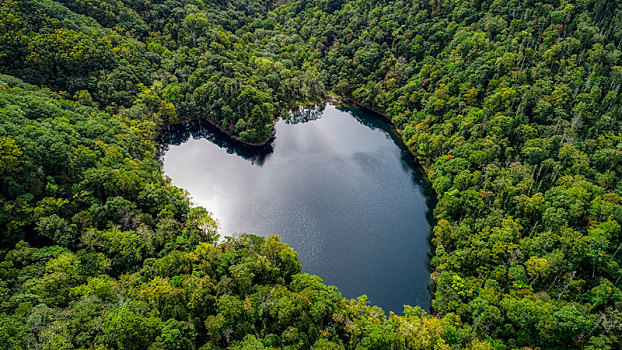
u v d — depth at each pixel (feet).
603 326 266.16
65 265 283.18
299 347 256.11
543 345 271.90
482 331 284.00
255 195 501.15
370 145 628.28
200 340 264.72
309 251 415.44
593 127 413.80
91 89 563.07
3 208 304.09
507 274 325.21
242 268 303.27
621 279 298.15
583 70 463.83
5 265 273.33
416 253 418.51
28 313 238.48
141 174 416.05
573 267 313.53
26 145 338.95
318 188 518.78
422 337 265.75
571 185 367.04
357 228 450.30
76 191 352.08
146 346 236.22
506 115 468.34
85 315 242.99
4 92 414.21
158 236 345.31
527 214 369.30
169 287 274.16
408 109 646.33
